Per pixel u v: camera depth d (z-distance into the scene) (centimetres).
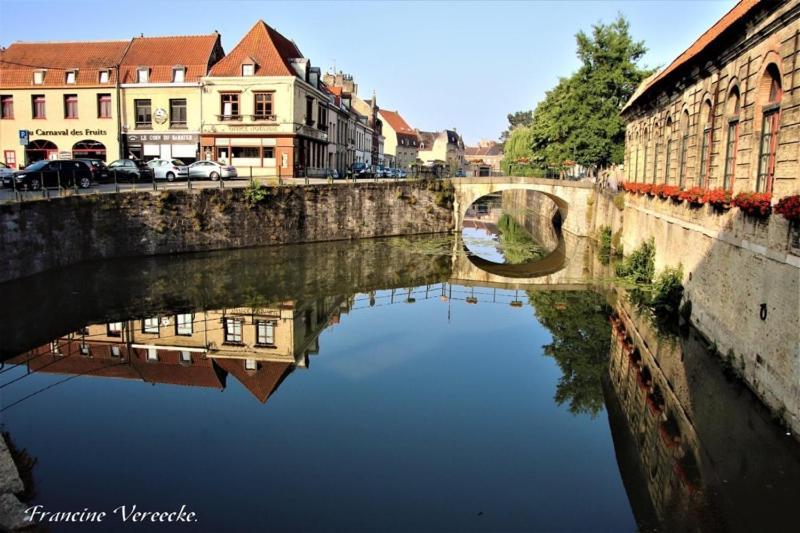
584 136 3344
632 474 849
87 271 2038
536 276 2397
